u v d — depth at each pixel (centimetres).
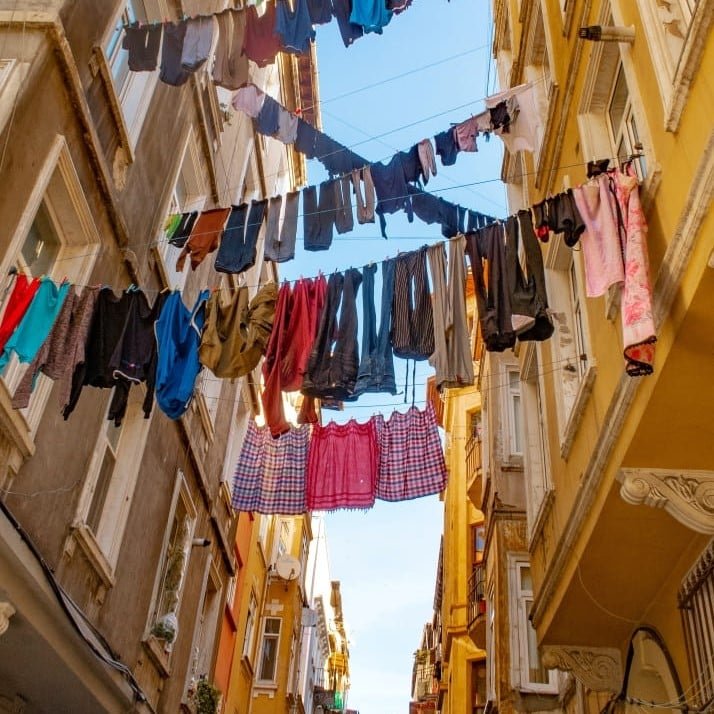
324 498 977
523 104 845
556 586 902
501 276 657
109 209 898
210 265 1432
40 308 670
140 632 1076
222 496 1608
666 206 591
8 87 696
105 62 870
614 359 727
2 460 696
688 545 751
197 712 1373
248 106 912
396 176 822
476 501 1978
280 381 713
